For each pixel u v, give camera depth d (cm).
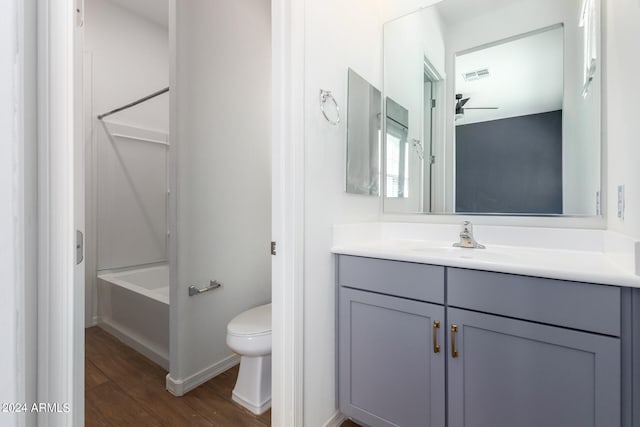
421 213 166
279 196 116
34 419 45
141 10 278
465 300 102
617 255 95
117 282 233
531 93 140
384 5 178
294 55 113
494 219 147
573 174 129
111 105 266
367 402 125
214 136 178
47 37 47
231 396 158
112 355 201
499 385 96
